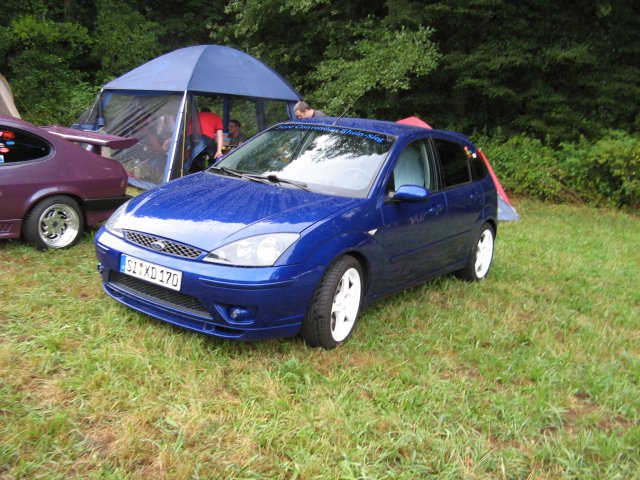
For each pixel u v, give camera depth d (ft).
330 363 11.76
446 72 46.78
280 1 43.42
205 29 65.05
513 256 23.98
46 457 8.07
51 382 9.89
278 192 13.51
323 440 9.09
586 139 43.91
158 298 11.83
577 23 44.47
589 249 27.22
